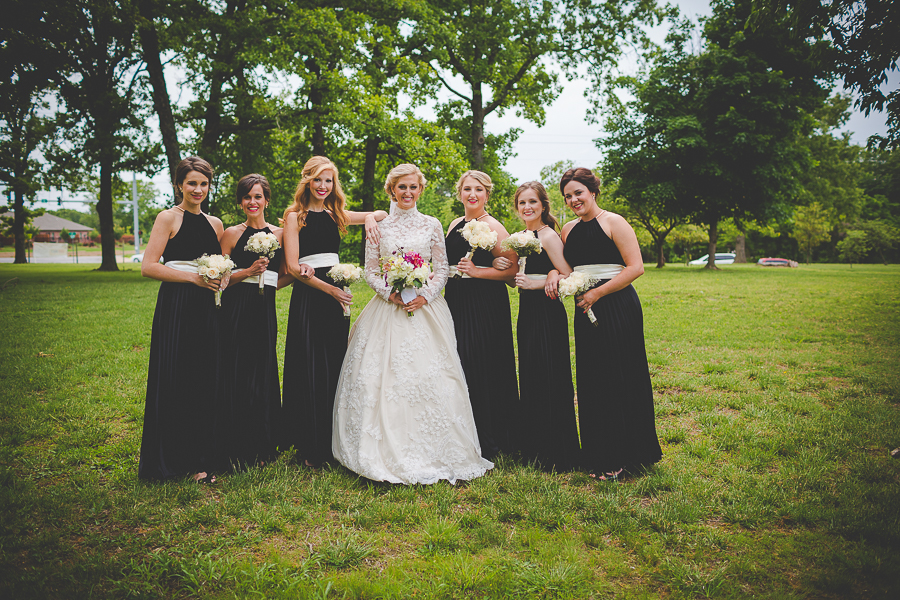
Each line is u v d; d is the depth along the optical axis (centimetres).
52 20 1519
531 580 233
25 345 723
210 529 283
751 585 237
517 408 385
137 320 945
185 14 1577
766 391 534
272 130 1931
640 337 351
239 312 356
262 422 359
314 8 1650
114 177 2723
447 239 400
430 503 309
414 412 345
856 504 299
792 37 698
